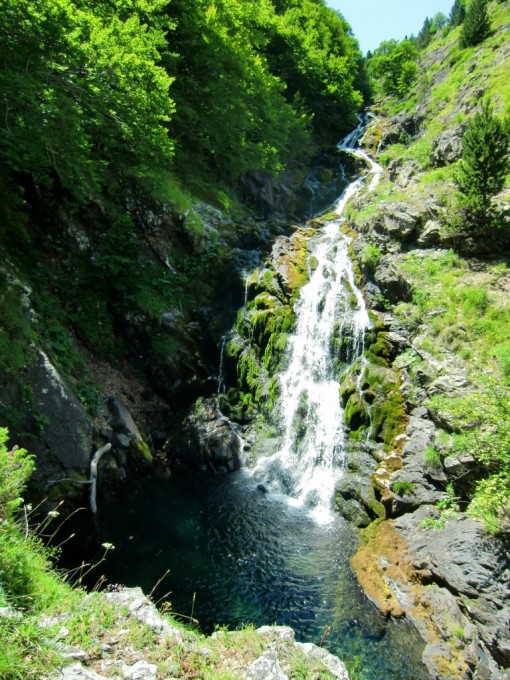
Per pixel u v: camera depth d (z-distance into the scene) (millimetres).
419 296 12852
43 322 13008
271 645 4938
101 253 15922
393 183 20031
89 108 13133
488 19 28047
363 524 10570
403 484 10039
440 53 40844
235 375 16312
